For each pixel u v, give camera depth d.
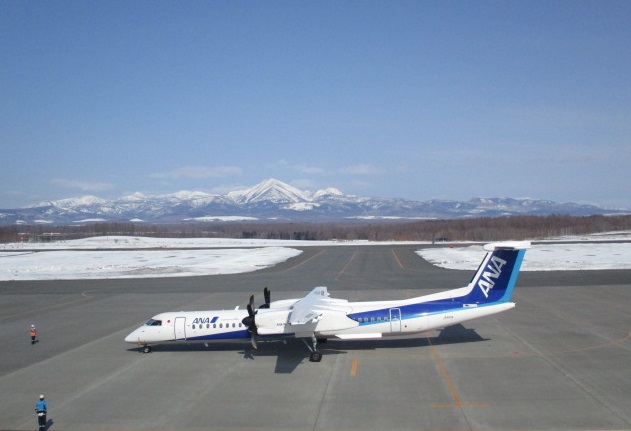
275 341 33.25
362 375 25.45
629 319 36.22
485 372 25.31
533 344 30.27
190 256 101.25
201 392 23.58
